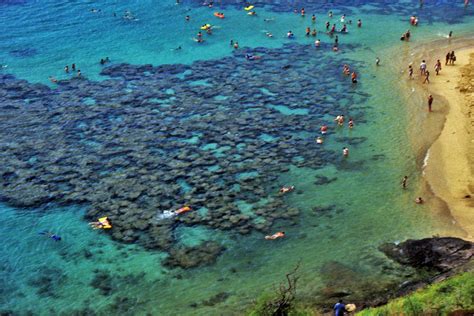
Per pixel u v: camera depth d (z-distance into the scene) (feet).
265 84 192.34
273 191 132.98
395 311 85.30
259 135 158.10
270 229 119.96
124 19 258.98
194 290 103.65
